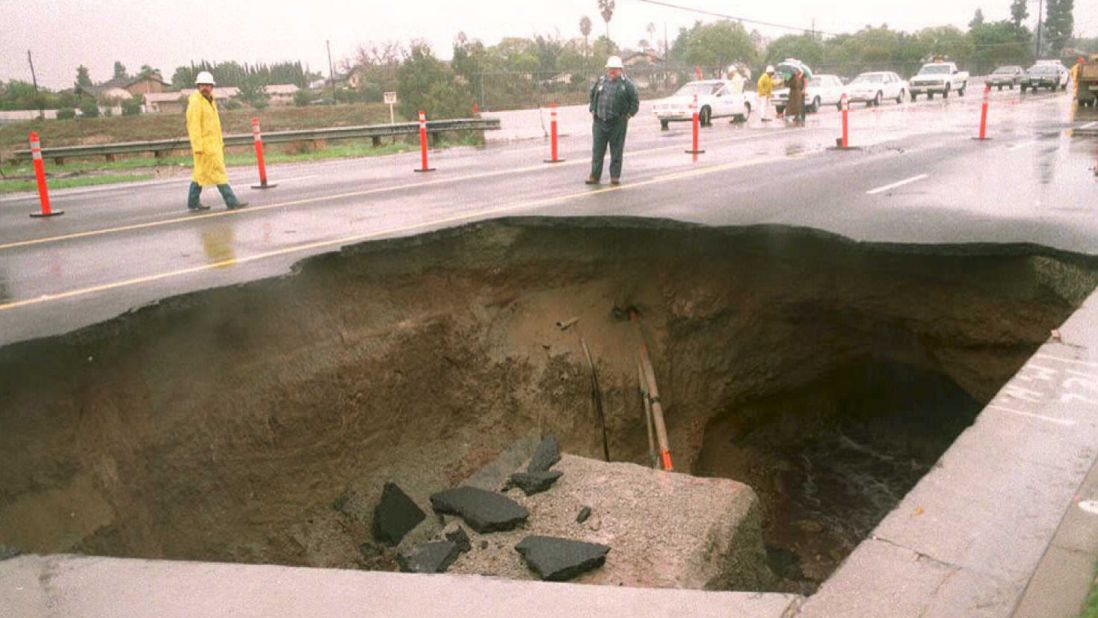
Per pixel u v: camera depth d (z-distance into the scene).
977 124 24.11
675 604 2.87
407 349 8.31
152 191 14.91
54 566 3.43
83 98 51.25
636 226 9.27
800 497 11.16
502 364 9.09
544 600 2.96
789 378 10.92
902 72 77.75
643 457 10.25
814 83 37.19
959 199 10.27
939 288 8.52
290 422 7.09
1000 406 4.00
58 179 17.92
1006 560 2.80
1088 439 3.63
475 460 8.68
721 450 11.36
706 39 68.44
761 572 6.74
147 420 6.07
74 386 5.63
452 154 20.83
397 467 8.15
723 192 11.26
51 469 5.29
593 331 9.80
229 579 3.25
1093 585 2.63
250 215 10.87
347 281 8.09
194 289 6.71
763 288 9.70
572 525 6.57
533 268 9.46
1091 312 5.49
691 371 10.33
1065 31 116.06
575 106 38.34
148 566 3.39
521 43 61.88
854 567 2.83
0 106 46.09
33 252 8.81
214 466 6.46
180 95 61.50
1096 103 30.64
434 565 6.17
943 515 3.09
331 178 15.51
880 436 11.95
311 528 7.16
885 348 10.04
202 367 6.57
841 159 15.58
